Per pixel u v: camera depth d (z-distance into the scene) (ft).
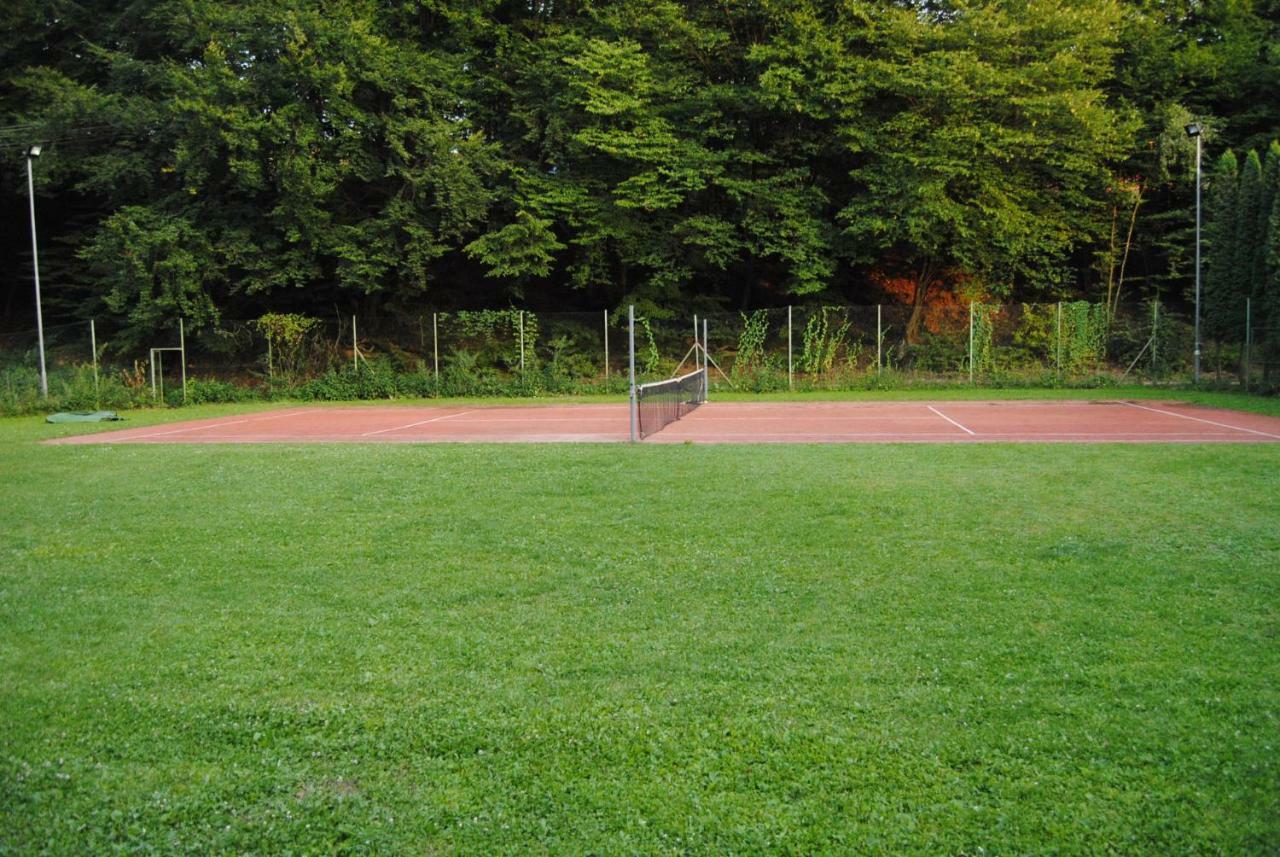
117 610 18.13
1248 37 105.09
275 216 94.17
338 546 23.27
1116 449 40.34
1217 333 85.56
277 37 89.86
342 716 12.89
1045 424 54.80
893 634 15.85
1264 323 79.25
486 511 27.48
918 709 12.72
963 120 93.40
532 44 103.04
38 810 10.62
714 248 98.89
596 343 100.63
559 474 34.55
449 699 13.38
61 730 12.64
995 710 12.63
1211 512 25.72
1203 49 104.06
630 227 100.73
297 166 87.76
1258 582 18.69
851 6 92.68
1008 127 94.84
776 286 118.42
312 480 34.22
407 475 34.99
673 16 97.81
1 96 108.27
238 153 90.12
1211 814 9.98
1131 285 115.03
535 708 13.01
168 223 92.43
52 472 37.76
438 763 11.50
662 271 103.04
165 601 18.71
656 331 98.99
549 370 96.07
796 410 70.44
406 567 21.07
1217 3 107.96
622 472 34.91
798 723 12.36
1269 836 9.56
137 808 10.62
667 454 40.52
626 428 56.13
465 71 104.27
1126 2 105.50
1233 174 84.74
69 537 24.90
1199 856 9.29
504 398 93.20
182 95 91.09
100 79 109.50
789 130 101.14
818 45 91.66
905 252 107.65
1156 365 89.61
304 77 89.35
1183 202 108.47
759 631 16.15
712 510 27.09
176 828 10.23
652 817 10.16
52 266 118.52
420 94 97.66
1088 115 88.94
